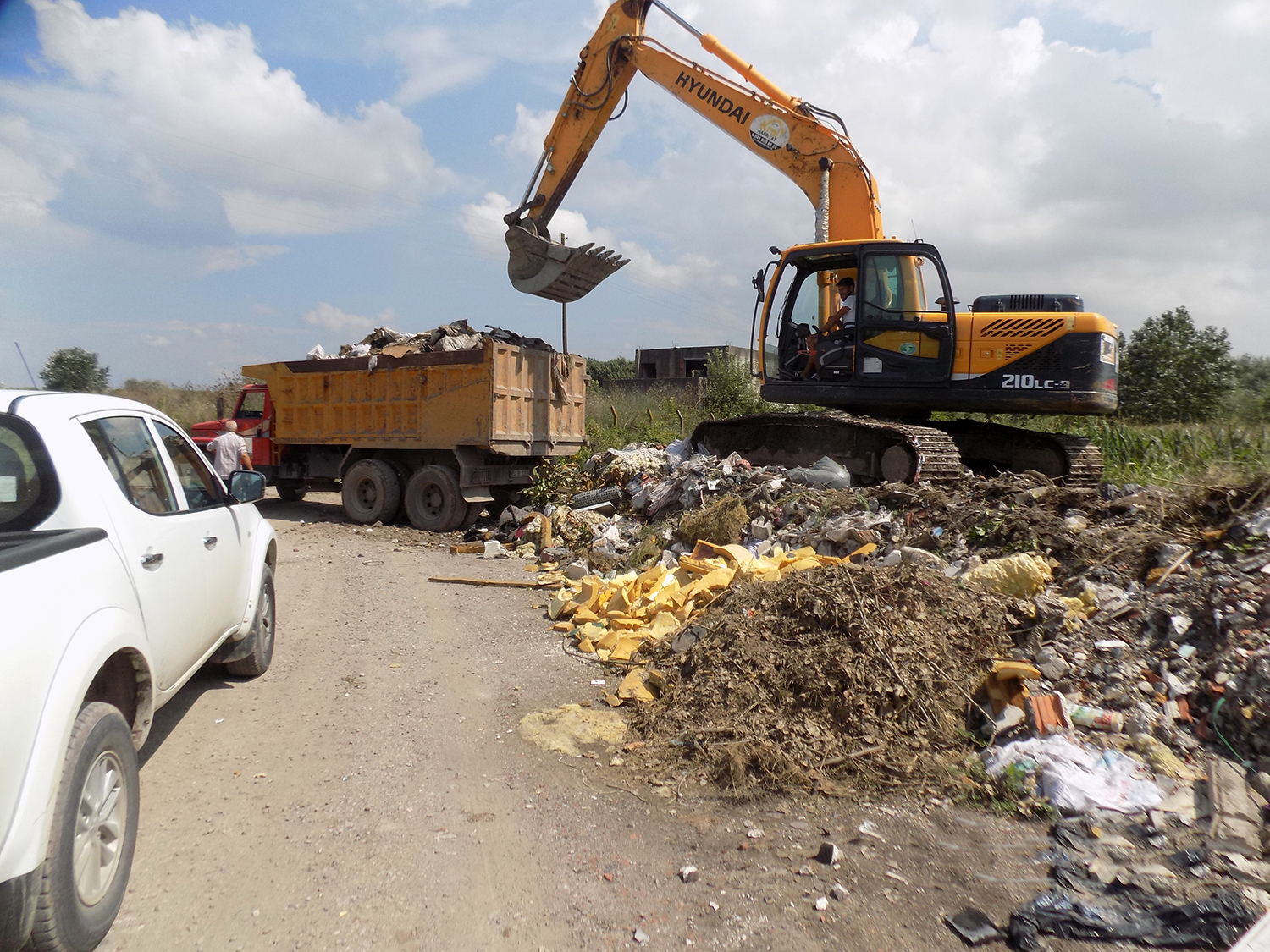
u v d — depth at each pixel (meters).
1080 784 3.81
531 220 12.62
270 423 13.84
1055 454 10.80
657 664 5.53
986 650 4.99
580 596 7.33
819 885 3.24
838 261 10.74
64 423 3.39
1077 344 9.72
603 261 12.59
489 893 3.18
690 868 3.33
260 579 5.39
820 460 10.12
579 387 13.30
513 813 3.83
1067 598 5.58
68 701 2.54
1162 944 2.84
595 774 4.26
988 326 10.03
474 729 4.82
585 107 12.35
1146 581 5.78
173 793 3.93
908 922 3.00
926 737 4.37
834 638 4.84
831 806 3.88
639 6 12.15
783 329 11.20
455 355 11.43
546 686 5.55
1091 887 3.13
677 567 7.63
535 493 12.49
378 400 12.20
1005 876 3.29
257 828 3.63
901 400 10.36
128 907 3.01
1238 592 4.86
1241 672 4.30
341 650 6.20
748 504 9.20
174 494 4.17
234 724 4.78
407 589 8.24
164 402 23.33
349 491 12.48
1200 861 3.26
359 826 3.67
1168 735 4.22
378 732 4.73
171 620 3.71
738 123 11.79
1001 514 7.31
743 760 4.18
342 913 3.02
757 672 4.77
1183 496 6.77
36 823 2.36
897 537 7.57
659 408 21.48
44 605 2.58
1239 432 11.19
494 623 7.11
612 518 11.07
